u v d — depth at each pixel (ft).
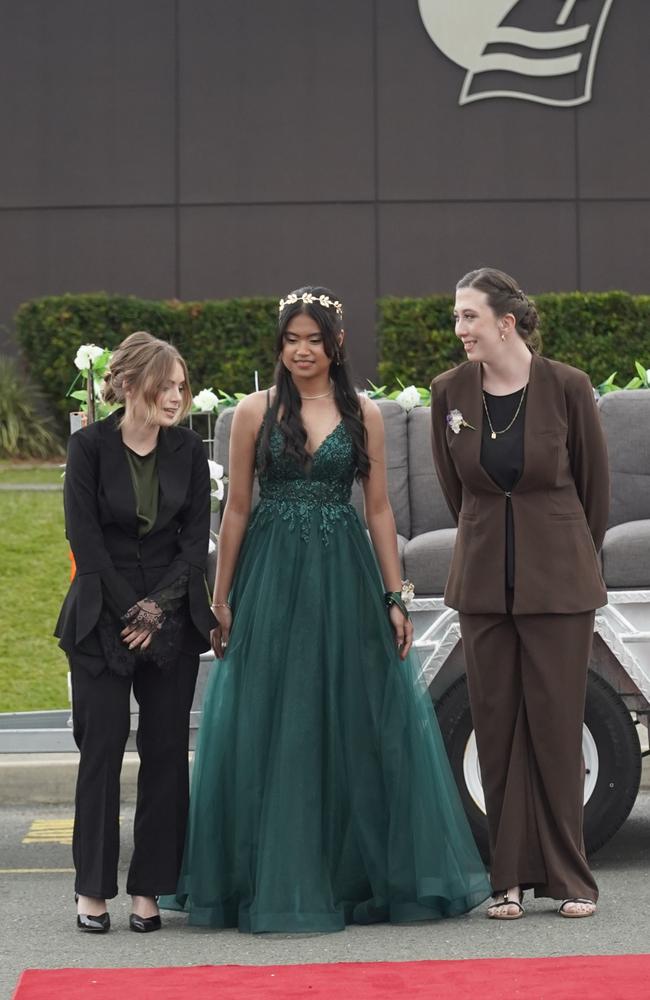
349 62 134.82
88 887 41.93
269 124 135.33
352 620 43.37
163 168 135.44
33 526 102.06
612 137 135.13
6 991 36.17
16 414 128.36
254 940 40.63
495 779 43.73
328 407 44.09
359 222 135.44
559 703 42.86
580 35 134.51
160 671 42.57
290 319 43.19
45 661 82.69
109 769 42.19
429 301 127.75
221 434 55.62
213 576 52.65
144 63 135.13
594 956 37.93
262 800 42.14
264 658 42.78
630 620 50.60
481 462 43.21
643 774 65.05
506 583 43.16
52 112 135.13
